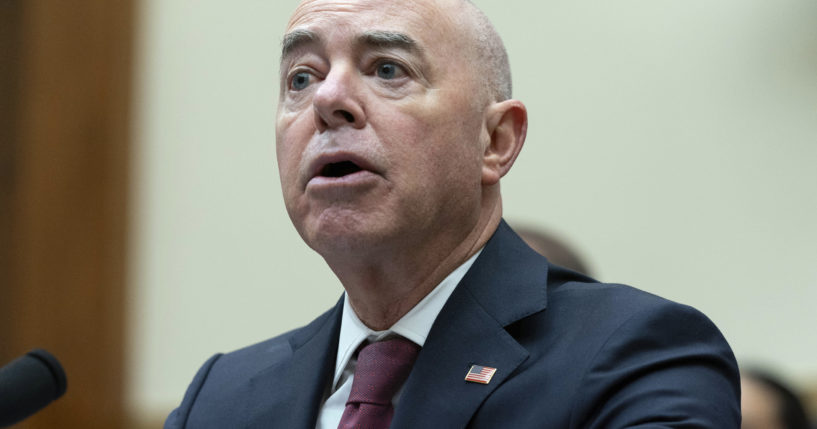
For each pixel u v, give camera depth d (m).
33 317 8.52
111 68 8.70
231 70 8.79
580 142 8.94
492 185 3.66
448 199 3.42
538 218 8.77
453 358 3.28
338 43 3.41
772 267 8.95
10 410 2.99
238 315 8.52
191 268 8.59
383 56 3.38
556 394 3.09
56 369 3.09
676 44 9.20
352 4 3.44
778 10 9.20
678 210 8.97
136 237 8.62
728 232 8.98
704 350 3.13
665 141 9.05
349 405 3.33
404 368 3.37
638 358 3.09
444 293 3.50
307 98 3.47
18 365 3.03
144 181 8.69
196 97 8.76
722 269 8.94
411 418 3.16
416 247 3.41
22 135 8.67
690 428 2.85
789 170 9.11
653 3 9.22
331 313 3.81
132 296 8.57
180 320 8.55
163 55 8.78
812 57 9.12
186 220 8.63
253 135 8.72
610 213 8.88
